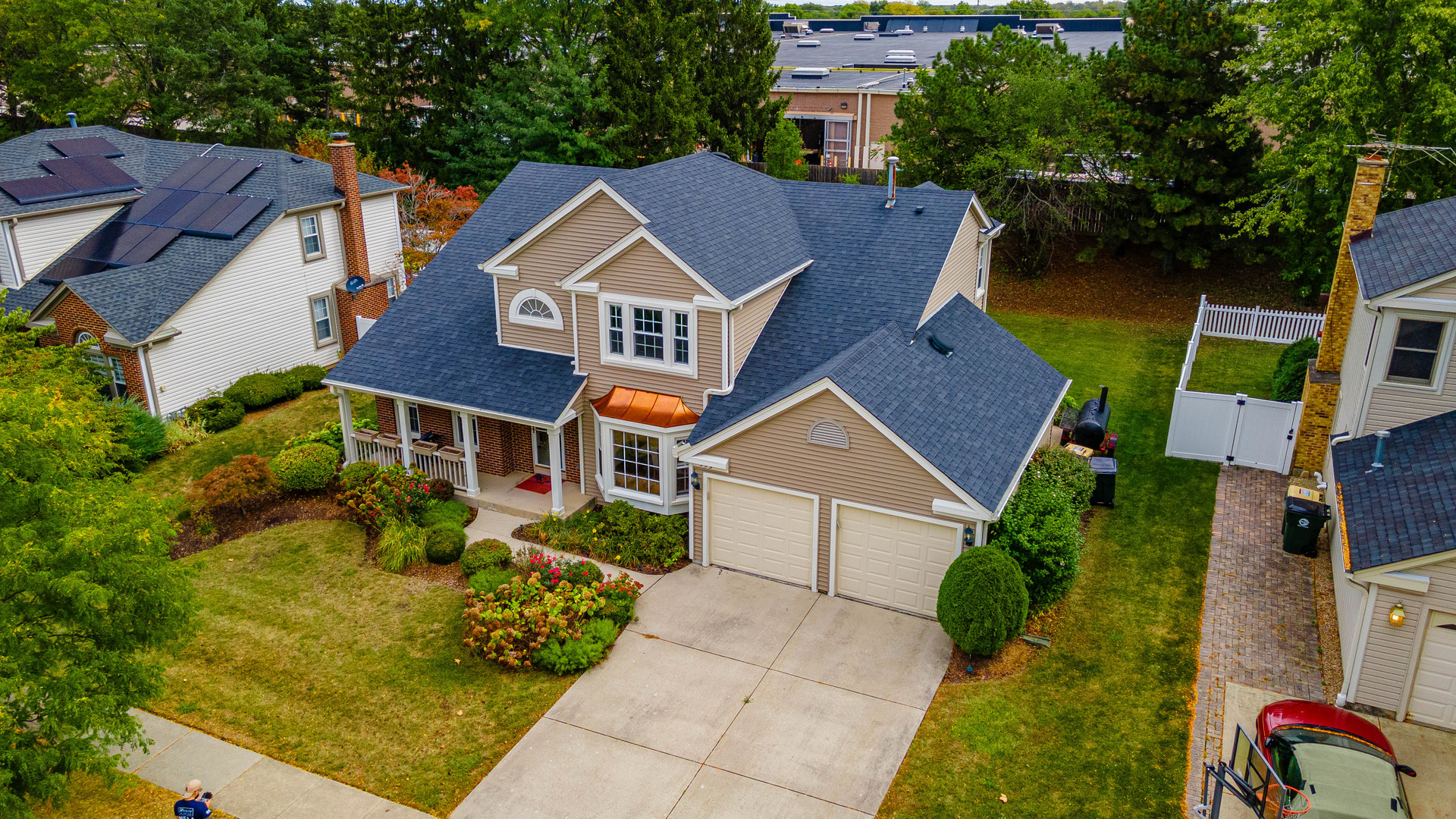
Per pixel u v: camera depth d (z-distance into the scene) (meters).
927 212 24.09
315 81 59.69
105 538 12.56
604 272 21.55
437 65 51.25
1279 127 31.03
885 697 16.44
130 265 29.06
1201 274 37.94
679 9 46.09
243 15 50.69
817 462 18.72
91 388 18.62
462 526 22.23
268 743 15.59
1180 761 14.80
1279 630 17.98
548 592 18.64
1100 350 32.88
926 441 17.92
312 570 20.72
